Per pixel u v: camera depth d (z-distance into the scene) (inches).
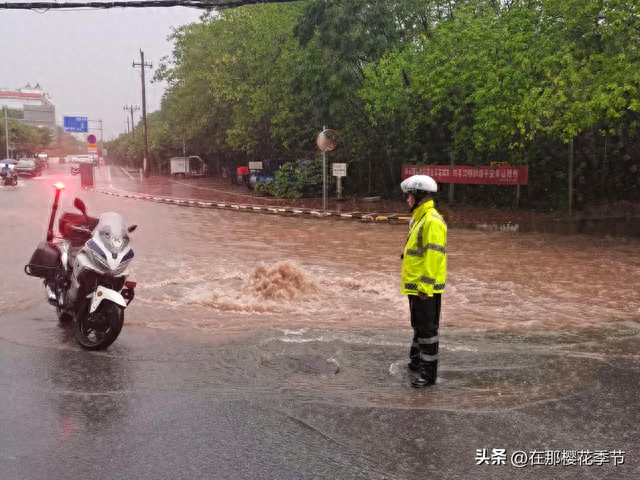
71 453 148.9
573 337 254.8
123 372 209.3
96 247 237.5
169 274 394.9
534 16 722.8
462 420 169.5
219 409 176.1
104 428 163.2
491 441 156.9
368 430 162.7
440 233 196.5
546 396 187.8
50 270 274.1
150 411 174.6
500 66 700.7
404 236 605.0
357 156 1074.1
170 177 2390.5
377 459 146.8
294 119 1191.6
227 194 1298.0
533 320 284.5
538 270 411.8
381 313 300.5
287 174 1140.5
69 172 2824.8
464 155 901.2
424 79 801.6
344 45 928.9
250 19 1390.3
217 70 1505.9
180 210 925.2
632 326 272.8
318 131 1147.9
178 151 2787.9
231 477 137.7
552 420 169.9
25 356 226.4
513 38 693.3
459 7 880.9
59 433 159.9
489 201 888.3
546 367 215.5
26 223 671.1
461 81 782.5
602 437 159.9
